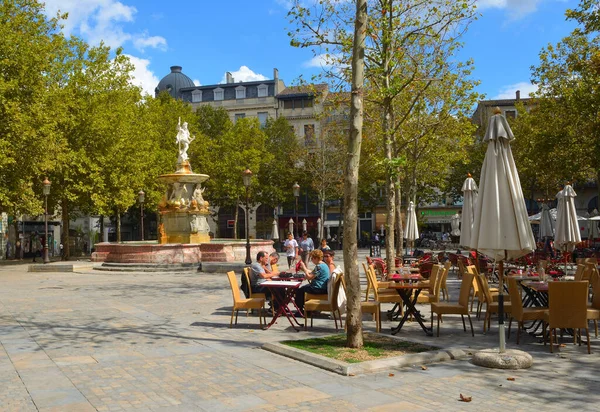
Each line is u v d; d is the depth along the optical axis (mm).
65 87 34000
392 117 16266
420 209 56875
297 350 7711
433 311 9305
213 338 9203
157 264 24688
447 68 16641
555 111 27359
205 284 18891
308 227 60438
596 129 23188
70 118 32562
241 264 23094
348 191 7926
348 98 16500
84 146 34594
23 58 26922
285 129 54969
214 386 6246
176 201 28016
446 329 9852
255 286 11688
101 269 25328
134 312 12352
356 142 7848
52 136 28641
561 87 26703
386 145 15172
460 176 46906
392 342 8406
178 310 12664
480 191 7902
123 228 63625
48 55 29047
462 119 17969
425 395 5801
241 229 62781
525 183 41219
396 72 15820
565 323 7777
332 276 10102
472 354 7602
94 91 35375
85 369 7078
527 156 31688
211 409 5430
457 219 34531
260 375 6727
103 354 7977
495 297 10734
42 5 30578
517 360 6922
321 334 9508
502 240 7461
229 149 47844
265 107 65375
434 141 23469
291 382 6383
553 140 26125
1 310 12789
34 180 32875
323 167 44875
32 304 13898
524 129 35438
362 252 43969
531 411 5250
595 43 23047
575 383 6223
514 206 7594
